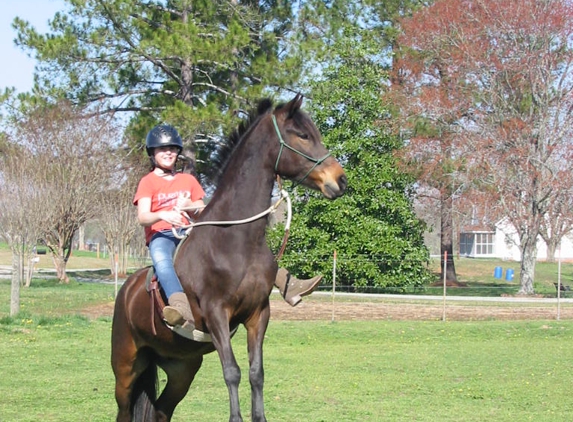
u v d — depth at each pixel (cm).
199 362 714
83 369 1284
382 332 1892
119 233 3591
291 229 2997
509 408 1018
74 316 1938
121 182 3512
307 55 3194
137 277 716
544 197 3089
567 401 1070
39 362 1341
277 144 644
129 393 732
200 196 718
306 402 1040
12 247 2938
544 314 2327
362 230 3000
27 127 3158
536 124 3231
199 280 638
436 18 3466
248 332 642
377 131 3102
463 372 1331
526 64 3206
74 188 3238
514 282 4059
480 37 3384
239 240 633
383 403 1041
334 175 635
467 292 3195
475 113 3319
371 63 3272
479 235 7188
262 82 3216
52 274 4006
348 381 1220
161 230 698
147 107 3566
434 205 3797
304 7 3547
